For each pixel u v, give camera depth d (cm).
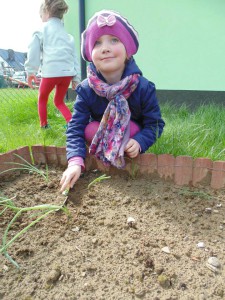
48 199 151
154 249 117
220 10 369
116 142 158
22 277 105
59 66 282
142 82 169
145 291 100
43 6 296
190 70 404
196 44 392
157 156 164
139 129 174
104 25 149
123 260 112
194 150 181
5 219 135
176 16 391
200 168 158
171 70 413
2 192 156
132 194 154
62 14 301
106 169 175
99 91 161
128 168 170
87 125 177
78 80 309
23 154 181
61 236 125
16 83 409
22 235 125
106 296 98
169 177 165
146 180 167
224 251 118
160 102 427
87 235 125
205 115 273
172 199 150
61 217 136
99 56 155
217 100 399
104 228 129
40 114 279
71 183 149
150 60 419
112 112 161
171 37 401
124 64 165
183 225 132
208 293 100
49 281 104
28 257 114
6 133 240
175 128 218
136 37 163
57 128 280
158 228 130
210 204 146
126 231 128
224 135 214
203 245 120
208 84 399
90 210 141
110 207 144
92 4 421
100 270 108
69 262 111
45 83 280
